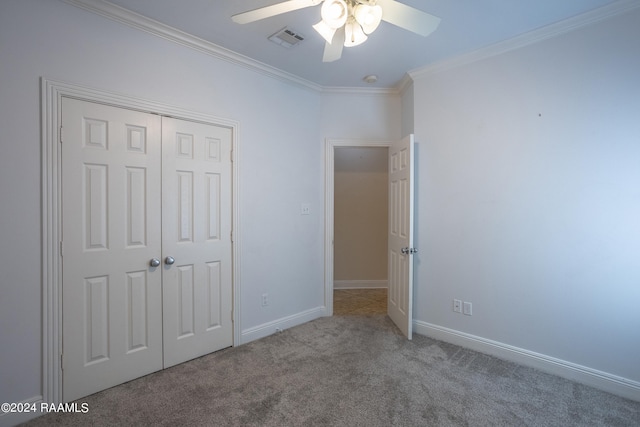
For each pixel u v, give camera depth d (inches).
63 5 72.2
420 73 113.7
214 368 91.0
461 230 105.5
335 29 57.0
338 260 187.6
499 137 97.3
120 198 81.8
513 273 95.1
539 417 70.1
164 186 89.6
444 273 109.7
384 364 93.4
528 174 92.1
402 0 75.4
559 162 87.0
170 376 86.6
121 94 80.8
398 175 121.2
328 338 112.6
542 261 90.0
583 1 75.6
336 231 186.4
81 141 75.6
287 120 121.2
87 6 74.9
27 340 69.1
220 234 102.1
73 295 75.0
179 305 93.2
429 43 95.7
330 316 136.2
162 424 67.8
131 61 82.7
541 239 90.1
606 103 80.0
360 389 80.5
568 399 76.6
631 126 76.9
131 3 76.8
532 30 88.3
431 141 112.2
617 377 78.9
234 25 86.7
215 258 101.0
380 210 186.9
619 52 77.9
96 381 78.5
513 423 68.1
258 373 88.4
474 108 102.1
